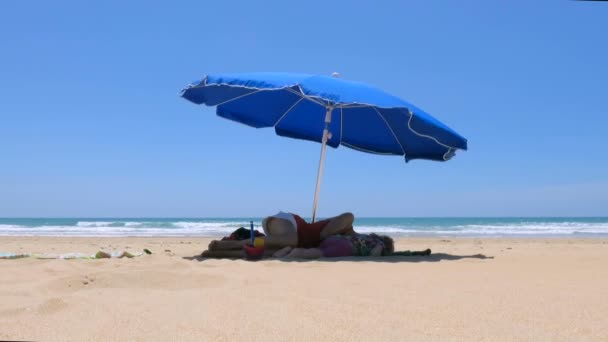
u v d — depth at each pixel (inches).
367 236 257.8
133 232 1090.7
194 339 77.3
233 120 307.3
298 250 231.6
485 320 90.6
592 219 3181.6
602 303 107.1
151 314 94.6
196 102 271.4
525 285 135.3
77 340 76.7
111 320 89.8
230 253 248.2
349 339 77.3
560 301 109.5
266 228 254.7
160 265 181.2
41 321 89.0
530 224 1766.7
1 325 85.8
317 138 334.3
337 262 209.2
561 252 307.1
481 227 1472.7
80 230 1184.2
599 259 231.0
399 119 274.8
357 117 303.6
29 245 428.8
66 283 131.4
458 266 195.9
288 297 113.3
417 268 186.1
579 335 79.9
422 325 86.5
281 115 314.2
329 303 106.2
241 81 239.1
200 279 142.3
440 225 1721.2
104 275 140.9
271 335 79.7
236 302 106.9
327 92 227.8
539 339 77.3
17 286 128.9
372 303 106.4
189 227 1395.2
